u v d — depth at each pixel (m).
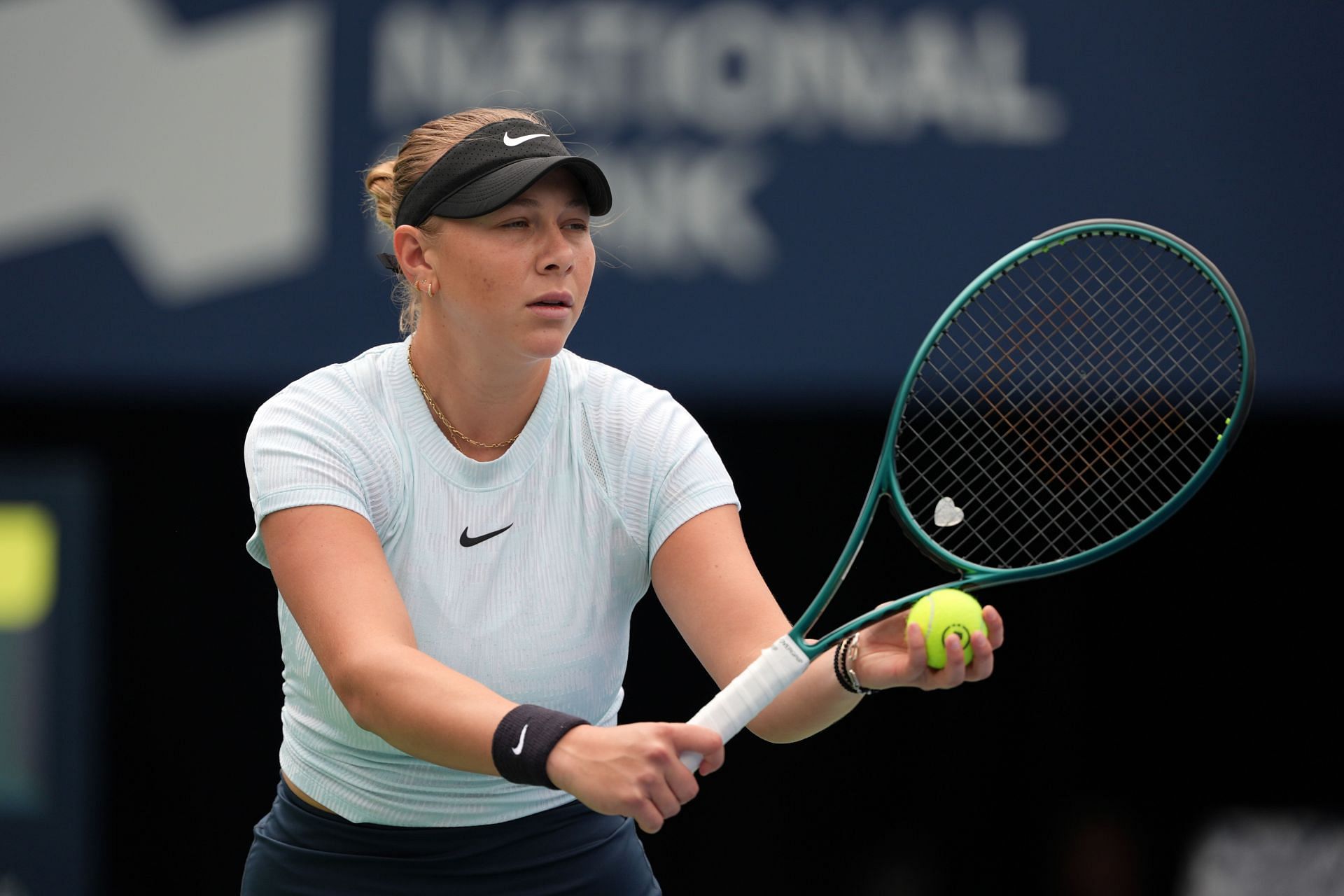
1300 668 24.17
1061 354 17.61
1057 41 18.34
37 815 20.16
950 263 18.27
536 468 7.94
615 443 8.04
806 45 18.19
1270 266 18.38
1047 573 7.88
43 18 17.72
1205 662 24.31
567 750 6.52
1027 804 24.41
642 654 23.48
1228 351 17.92
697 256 18.17
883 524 23.34
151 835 22.42
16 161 17.72
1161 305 17.88
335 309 17.95
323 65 17.91
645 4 18.00
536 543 7.92
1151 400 17.58
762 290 18.25
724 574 7.89
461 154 7.43
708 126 18.14
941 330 8.04
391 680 6.84
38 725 20.23
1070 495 17.39
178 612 22.44
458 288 7.54
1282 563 24.09
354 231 17.94
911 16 18.23
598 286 18.12
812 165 18.20
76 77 17.75
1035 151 18.33
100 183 17.80
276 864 8.38
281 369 17.95
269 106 17.89
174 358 17.89
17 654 20.27
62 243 17.78
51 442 22.08
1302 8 18.47
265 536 7.56
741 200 18.19
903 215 18.28
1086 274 17.88
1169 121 18.36
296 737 8.24
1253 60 18.42
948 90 18.28
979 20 18.30
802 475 23.28
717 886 24.27
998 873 24.31
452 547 7.81
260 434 7.71
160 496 22.30
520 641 7.87
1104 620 24.39
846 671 7.43
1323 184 18.42
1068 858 24.28
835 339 18.28
